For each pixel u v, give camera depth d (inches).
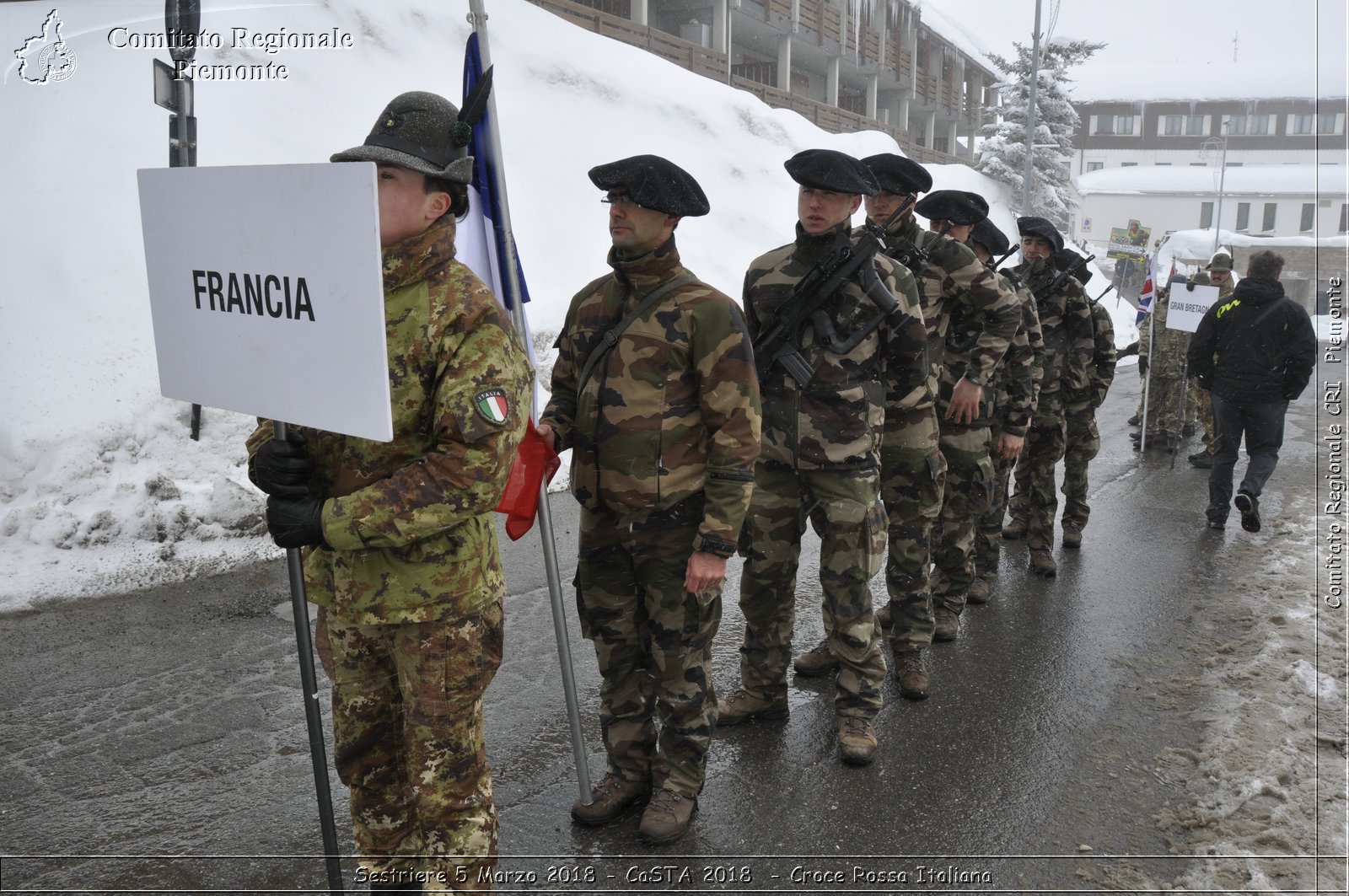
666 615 111.2
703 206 104.3
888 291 133.6
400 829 92.0
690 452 107.5
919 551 156.6
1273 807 122.6
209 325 80.0
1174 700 155.9
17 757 127.1
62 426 213.0
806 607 197.9
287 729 136.3
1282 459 383.9
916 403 152.3
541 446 103.9
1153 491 319.3
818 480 135.0
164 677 151.6
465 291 78.5
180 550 200.4
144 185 82.7
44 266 252.8
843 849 113.5
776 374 137.1
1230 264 352.2
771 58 1105.4
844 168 130.0
